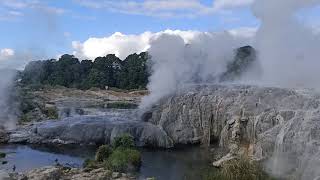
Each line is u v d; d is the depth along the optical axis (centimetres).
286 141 7781
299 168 7412
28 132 11819
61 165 8719
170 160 9562
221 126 10856
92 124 11588
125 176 7825
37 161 9344
